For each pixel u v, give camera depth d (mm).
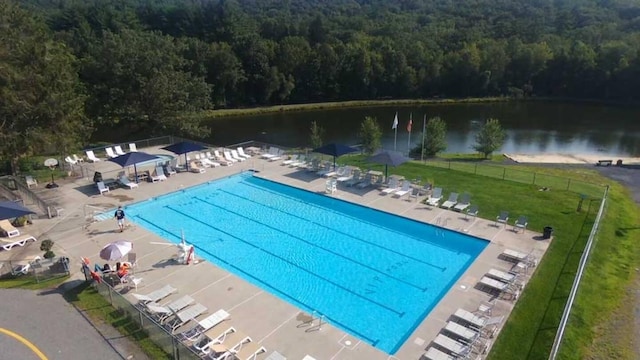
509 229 24016
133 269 19453
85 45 73562
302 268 20797
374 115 81188
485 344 14828
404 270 20688
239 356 13891
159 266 19906
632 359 15328
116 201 27500
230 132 67375
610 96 93438
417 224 25047
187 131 49125
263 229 24797
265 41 96000
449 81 99812
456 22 133875
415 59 99625
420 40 109938
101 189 28609
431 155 44969
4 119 28047
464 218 25406
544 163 42406
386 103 93625
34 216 24844
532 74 99250
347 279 19906
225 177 32562
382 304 18078
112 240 22328
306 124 73500
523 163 41969
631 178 36750
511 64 99688
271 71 89500
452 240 23531
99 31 92000
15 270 18812
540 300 17688
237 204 28250
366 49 98375
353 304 18047
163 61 47938
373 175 32000
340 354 14555
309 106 89250
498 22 127438
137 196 28406
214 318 15633
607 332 16594
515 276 18719
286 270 20641
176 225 25094
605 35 109688
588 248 19969
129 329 15352
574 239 22922
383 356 14523
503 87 101188
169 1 155375
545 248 21891
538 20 127812
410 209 26688
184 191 29891
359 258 21766
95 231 23297
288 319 16359
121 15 98500
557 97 97875
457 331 15195
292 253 22188
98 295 17344
